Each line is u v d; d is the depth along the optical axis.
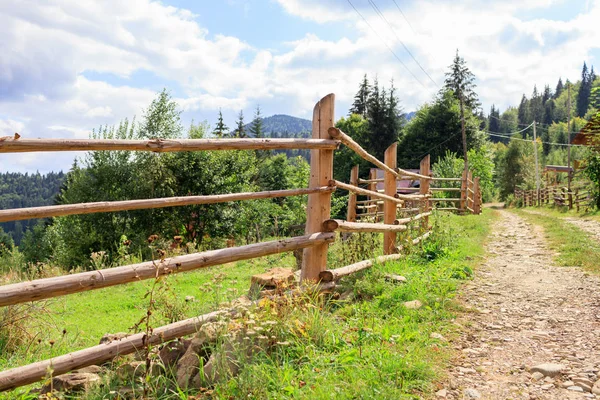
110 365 3.62
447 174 30.88
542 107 146.62
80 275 3.21
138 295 8.42
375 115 56.81
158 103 25.80
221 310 3.91
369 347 3.89
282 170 51.66
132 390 3.20
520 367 3.85
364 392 3.03
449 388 3.41
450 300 5.68
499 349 4.27
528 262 8.85
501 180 54.81
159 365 3.42
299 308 4.28
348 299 5.56
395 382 3.30
